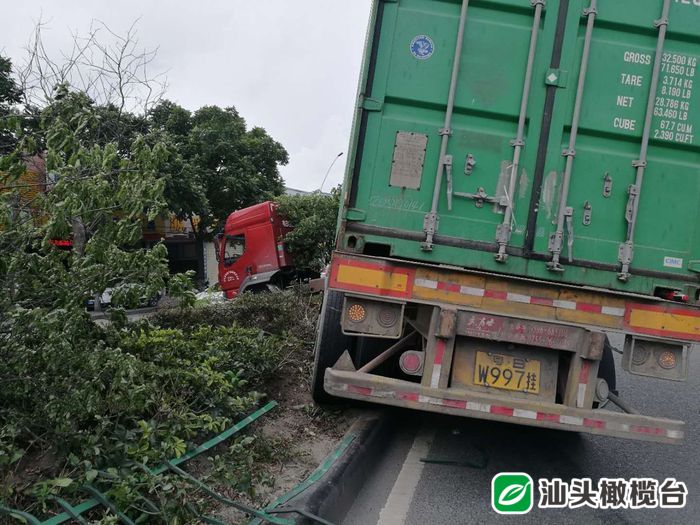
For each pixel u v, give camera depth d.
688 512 4.03
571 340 4.02
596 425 3.93
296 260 16.05
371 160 4.16
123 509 2.95
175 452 3.44
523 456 4.89
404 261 4.04
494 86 4.15
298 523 3.07
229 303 7.77
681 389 7.49
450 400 3.96
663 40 4.11
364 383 3.98
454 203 4.14
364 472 4.27
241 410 4.41
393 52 4.16
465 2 4.11
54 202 3.16
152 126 7.15
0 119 3.38
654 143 4.19
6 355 3.15
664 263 4.16
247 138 28.09
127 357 3.31
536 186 4.12
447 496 4.08
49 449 3.35
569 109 4.13
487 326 3.99
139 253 3.57
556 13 4.14
